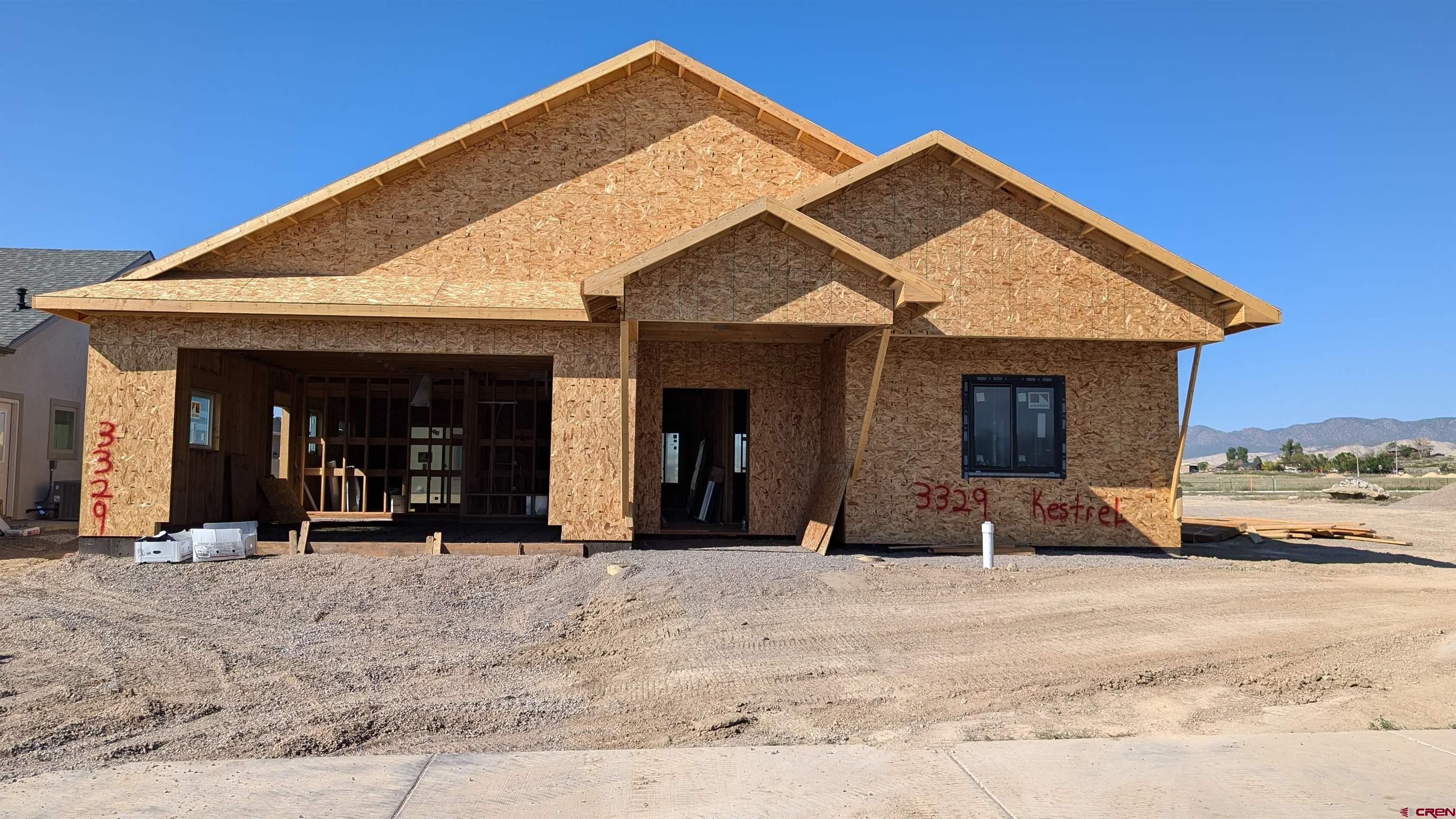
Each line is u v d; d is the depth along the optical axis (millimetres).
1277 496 49281
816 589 10812
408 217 15195
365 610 10070
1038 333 14055
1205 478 88875
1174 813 4609
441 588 10922
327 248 15055
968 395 15102
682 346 16344
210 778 5078
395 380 21031
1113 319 14094
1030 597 10664
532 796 4789
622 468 13031
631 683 7406
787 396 16312
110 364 13086
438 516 20531
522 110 15062
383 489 20844
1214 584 11703
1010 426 15141
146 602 10242
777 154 15664
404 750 5809
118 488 13008
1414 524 25344
